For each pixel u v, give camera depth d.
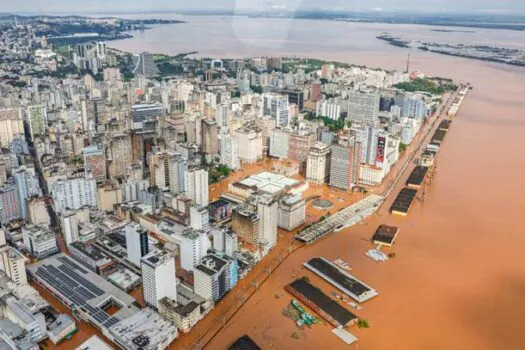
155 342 187.12
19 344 184.62
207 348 192.62
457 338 198.50
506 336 199.75
